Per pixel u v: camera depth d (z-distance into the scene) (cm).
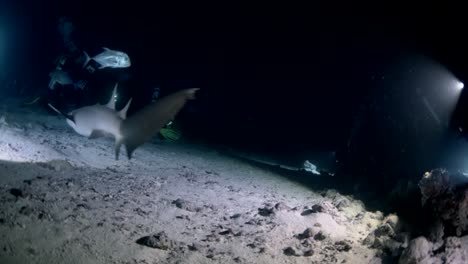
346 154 1319
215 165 1005
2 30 2291
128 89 1953
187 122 1873
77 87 1342
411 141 1223
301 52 2108
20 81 1945
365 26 1803
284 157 1703
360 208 732
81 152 838
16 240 364
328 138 2084
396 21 1519
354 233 573
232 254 431
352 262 445
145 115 179
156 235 425
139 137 180
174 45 2192
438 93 1289
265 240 486
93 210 484
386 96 1298
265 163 1232
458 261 403
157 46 2189
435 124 1234
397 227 552
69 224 425
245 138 1964
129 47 2177
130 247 402
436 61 1336
